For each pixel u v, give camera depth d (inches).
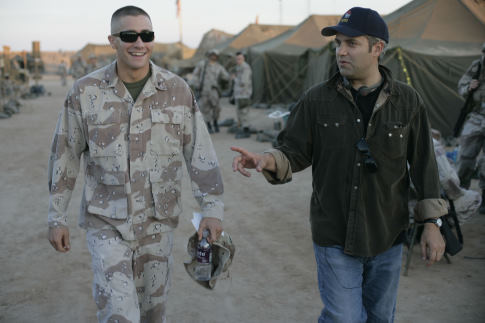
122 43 84.0
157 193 89.7
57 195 89.0
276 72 708.0
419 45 428.8
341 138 82.7
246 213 220.2
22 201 239.3
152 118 88.0
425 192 84.3
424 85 417.4
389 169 81.9
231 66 858.1
